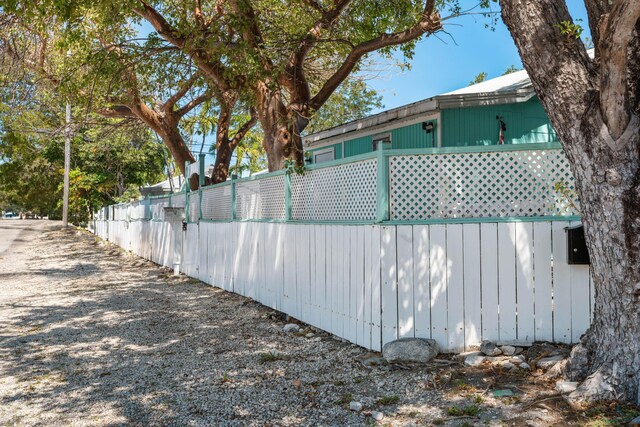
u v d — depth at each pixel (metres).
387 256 5.48
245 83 9.95
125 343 6.62
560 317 5.30
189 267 13.04
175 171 35.81
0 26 9.77
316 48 11.52
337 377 5.01
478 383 4.57
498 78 12.13
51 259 18.72
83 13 9.74
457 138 9.73
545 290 5.31
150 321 7.88
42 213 77.88
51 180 40.66
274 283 8.26
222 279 10.72
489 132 9.73
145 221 18.31
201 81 10.03
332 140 13.62
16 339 6.93
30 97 12.41
